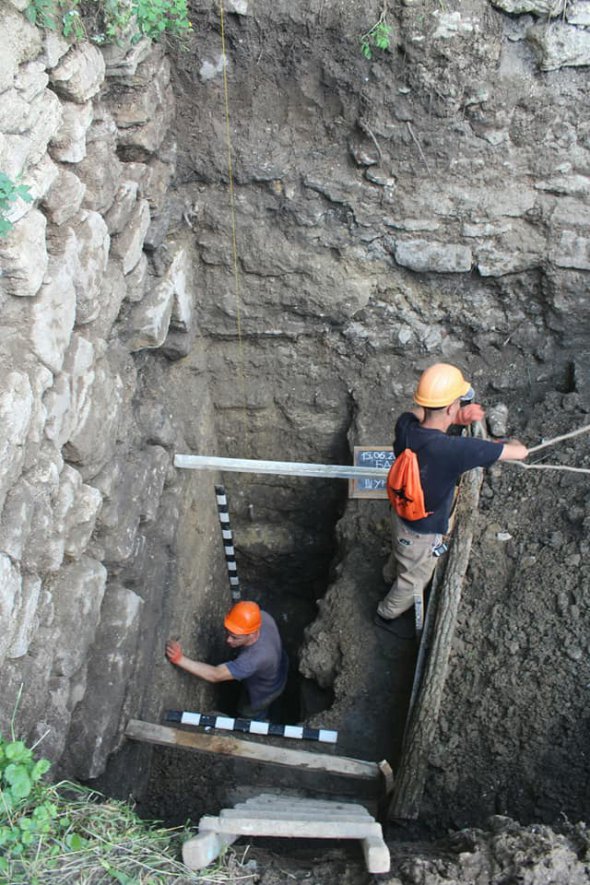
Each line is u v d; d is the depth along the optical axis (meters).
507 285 5.02
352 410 5.45
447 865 2.62
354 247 4.91
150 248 4.31
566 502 4.50
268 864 2.78
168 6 3.65
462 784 3.79
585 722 3.80
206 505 5.32
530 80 4.33
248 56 4.33
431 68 4.28
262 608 6.22
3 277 2.80
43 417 2.97
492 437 5.01
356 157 4.60
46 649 3.12
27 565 2.95
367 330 5.25
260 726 4.26
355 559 4.84
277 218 4.82
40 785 2.64
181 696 4.68
